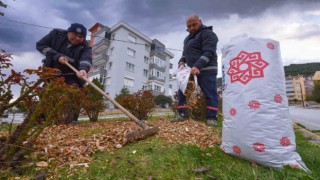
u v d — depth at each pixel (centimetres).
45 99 180
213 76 419
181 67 425
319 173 174
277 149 190
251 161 203
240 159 212
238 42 221
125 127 361
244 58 213
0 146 180
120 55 3238
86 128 369
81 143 245
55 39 444
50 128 357
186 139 275
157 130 306
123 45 3297
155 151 224
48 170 177
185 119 435
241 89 209
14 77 171
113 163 192
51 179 164
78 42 441
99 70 3256
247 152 201
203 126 359
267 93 198
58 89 184
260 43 210
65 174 172
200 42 421
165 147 238
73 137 284
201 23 431
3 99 177
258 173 176
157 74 3878
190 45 428
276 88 199
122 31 3294
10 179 158
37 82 178
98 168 183
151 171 178
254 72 205
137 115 605
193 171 178
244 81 209
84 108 555
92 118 583
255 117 198
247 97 204
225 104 225
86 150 223
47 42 444
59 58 418
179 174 174
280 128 192
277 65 204
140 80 3591
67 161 195
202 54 418
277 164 188
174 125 362
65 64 436
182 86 397
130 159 203
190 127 343
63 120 412
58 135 297
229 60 225
